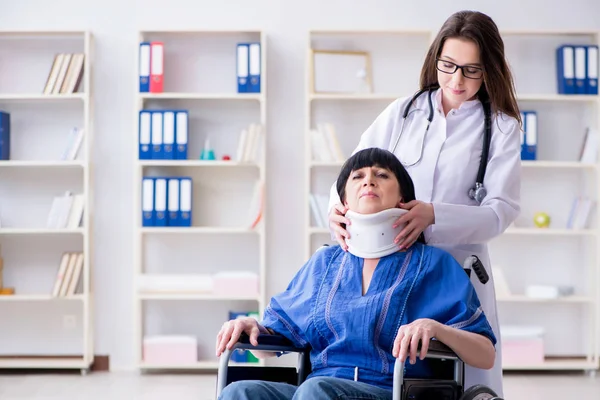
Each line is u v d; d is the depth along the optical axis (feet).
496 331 9.09
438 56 8.66
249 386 7.18
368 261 7.91
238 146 19.08
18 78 19.10
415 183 9.05
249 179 19.31
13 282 19.21
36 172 19.21
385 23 19.21
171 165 18.71
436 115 9.06
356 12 19.20
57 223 18.49
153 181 18.37
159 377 18.16
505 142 8.81
